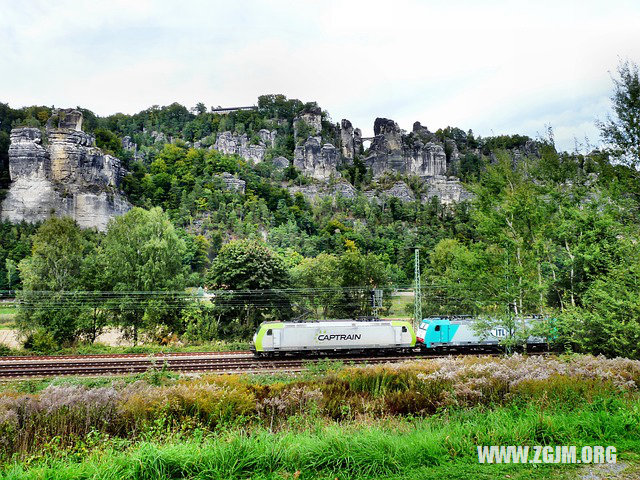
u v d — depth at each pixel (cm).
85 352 3662
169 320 4503
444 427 1027
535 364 1540
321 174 19225
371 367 1758
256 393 1430
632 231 2103
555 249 2558
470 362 1756
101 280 4569
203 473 800
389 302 5847
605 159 1789
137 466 809
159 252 4550
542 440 949
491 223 2394
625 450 891
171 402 1256
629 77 1656
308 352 3434
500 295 2395
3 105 14750
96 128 15775
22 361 3009
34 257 4534
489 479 768
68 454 991
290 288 4941
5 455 969
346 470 806
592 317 2131
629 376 1408
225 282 4722
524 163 2530
